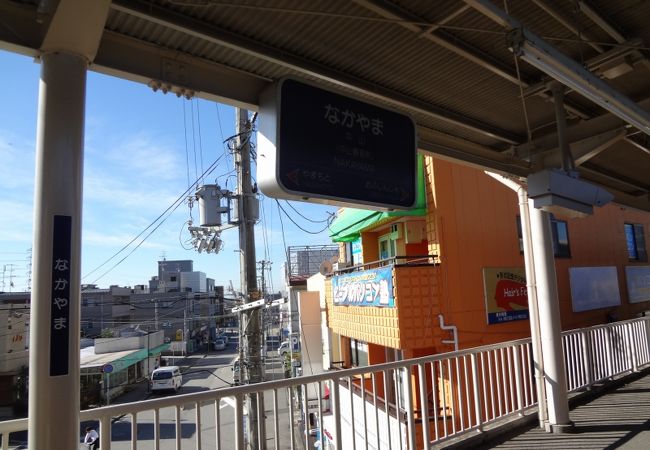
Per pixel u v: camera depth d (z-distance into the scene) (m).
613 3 3.24
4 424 2.44
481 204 10.73
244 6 2.60
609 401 6.57
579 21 3.43
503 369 5.71
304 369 17.11
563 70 3.02
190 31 2.85
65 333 2.16
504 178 5.89
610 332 7.93
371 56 3.62
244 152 12.39
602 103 3.51
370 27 3.24
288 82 3.32
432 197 10.27
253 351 11.62
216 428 3.14
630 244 16.02
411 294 9.46
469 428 5.09
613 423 5.54
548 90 4.37
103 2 2.10
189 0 2.55
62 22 2.16
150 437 16.39
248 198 12.31
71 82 2.32
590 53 3.90
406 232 11.09
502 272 10.66
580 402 6.63
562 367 5.48
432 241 10.25
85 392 21.55
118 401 22.61
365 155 3.68
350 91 4.00
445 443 4.85
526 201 5.79
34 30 2.36
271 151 3.25
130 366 27.34
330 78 3.72
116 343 28.84
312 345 17.31
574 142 5.15
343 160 3.54
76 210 2.27
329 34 3.27
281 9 2.61
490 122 5.13
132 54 2.99
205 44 3.10
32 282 2.18
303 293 17.75
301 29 3.16
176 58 3.15
